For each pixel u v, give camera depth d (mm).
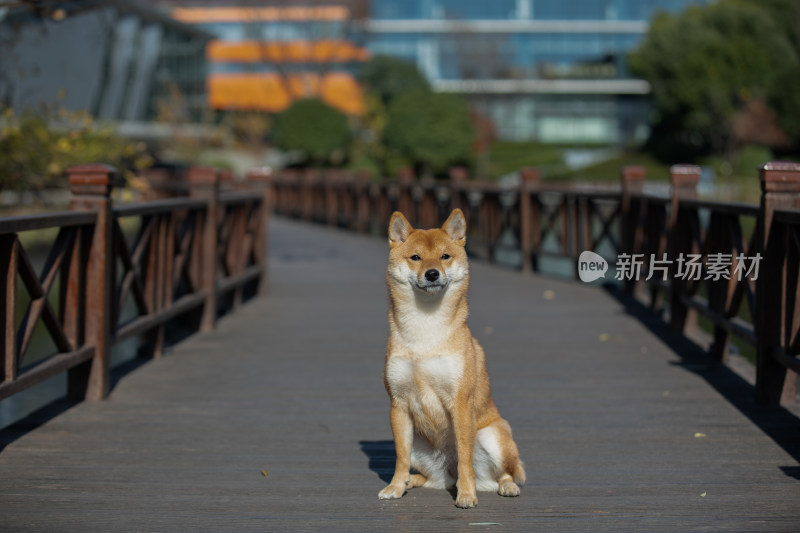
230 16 56188
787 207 4703
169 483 3598
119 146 13289
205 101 41906
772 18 51875
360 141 41469
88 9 10258
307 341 6984
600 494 3436
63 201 14461
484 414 3449
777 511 3230
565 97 61188
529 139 61406
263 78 52812
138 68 35000
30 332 4152
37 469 3781
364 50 54906
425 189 14594
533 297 9344
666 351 6477
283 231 19266
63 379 6195
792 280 4633
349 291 9906
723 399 5051
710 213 6027
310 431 4430
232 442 4223
